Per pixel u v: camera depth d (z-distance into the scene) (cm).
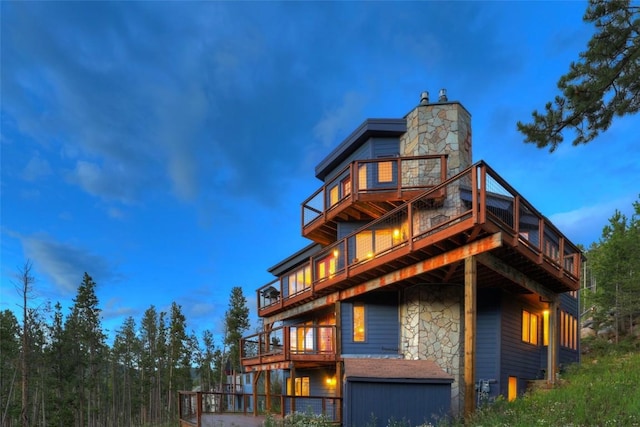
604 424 704
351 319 1512
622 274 2336
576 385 1067
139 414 4775
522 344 1459
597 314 2516
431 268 1118
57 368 3512
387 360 1282
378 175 1563
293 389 1462
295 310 1881
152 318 5128
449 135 1491
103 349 4291
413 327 1375
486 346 1339
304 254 2108
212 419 1519
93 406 4084
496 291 1362
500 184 987
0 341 3509
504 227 975
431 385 1088
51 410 3572
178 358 4731
